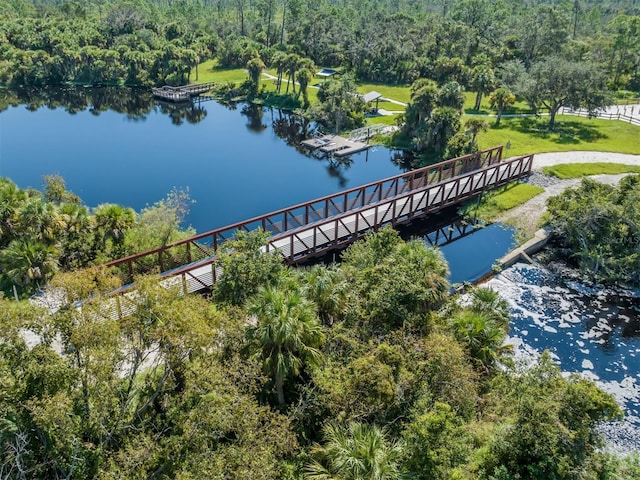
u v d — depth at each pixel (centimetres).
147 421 1834
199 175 6362
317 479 1777
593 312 3662
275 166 6706
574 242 4306
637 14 14875
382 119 8088
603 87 7562
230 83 10450
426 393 2041
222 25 14162
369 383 2002
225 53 12325
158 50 11525
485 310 2622
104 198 5641
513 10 14962
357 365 2047
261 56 11300
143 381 2086
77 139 7800
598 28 12725
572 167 5919
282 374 2045
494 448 1784
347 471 1702
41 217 3447
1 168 6494
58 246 3572
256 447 1755
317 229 4169
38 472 1642
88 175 6319
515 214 4941
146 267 3600
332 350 2333
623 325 3534
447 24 11069
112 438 1762
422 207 4731
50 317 1769
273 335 1995
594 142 6862
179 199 4850
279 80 9775
